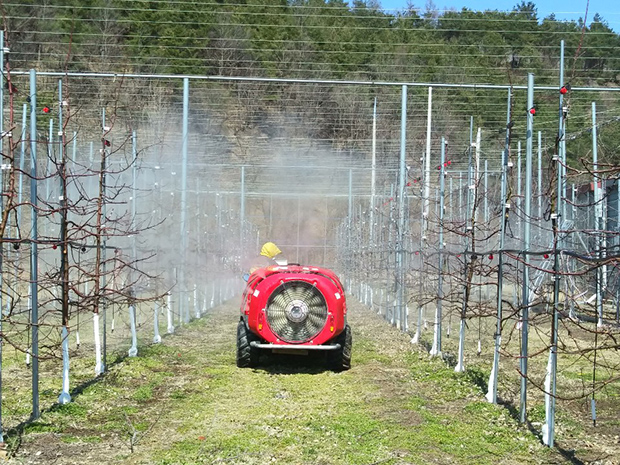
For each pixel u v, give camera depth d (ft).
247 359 29.35
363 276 66.23
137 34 86.79
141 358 30.37
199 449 17.75
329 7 110.93
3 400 22.16
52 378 25.67
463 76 87.45
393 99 101.81
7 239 17.65
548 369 18.80
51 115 39.42
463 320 28.50
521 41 82.99
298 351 28.37
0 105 18.12
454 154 84.74
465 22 97.76
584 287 34.68
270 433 19.34
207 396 24.04
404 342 38.19
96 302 26.08
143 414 21.43
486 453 17.74
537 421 21.12
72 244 22.84
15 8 60.44
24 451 17.26
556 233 17.89
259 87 101.19
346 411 22.00
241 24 96.78
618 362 31.68
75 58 72.90
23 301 45.73
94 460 16.81
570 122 72.18
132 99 64.95
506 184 22.81
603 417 22.03
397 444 18.37
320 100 103.96
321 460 17.04
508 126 22.93
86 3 80.94
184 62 91.71
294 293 28.07
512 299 57.98
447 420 20.99
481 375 28.02
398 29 97.04
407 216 43.32
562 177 18.47
